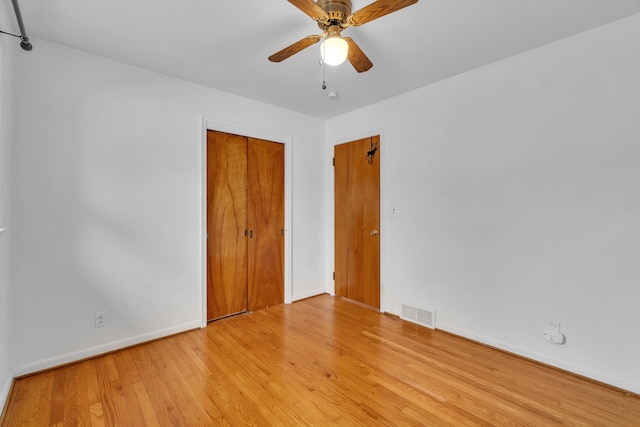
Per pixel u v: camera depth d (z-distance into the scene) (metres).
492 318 2.52
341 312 3.35
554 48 2.17
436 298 2.89
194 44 2.18
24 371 2.04
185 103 2.80
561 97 2.15
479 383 2.00
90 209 2.31
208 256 3.03
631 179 1.90
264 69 2.57
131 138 2.50
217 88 2.98
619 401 1.82
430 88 2.90
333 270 4.01
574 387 1.96
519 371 2.15
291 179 3.68
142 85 2.55
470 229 2.64
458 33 2.04
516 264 2.38
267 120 3.43
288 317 3.20
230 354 2.39
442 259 2.84
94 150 2.32
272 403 1.80
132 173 2.50
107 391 1.90
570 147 2.12
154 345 2.54
